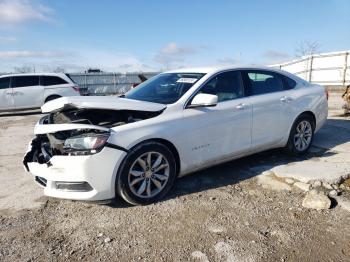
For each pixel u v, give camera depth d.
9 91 14.08
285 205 3.68
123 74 27.92
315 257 2.73
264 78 5.08
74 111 4.01
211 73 4.49
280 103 5.02
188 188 4.21
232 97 4.57
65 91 14.92
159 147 3.79
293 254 2.78
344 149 5.61
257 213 3.51
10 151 6.87
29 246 3.03
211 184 4.32
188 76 4.59
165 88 4.54
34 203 3.96
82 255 2.86
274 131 4.98
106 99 3.95
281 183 4.22
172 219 3.43
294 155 5.33
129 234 3.17
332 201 3.71
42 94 14.56
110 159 3.47
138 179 3.69
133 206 3.76
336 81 20.88
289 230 3.16
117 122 3.91
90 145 3.40
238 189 4.14
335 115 9.23
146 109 3.83
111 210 3.68
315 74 22.59
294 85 5.44
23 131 9.59
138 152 3.64
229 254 2.80
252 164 5.05
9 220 3.54
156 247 2.94
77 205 3.86
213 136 4.26
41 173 3.65
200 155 4.18
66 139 3.55
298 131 5.34
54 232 3.27
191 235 3.11
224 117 4.34
